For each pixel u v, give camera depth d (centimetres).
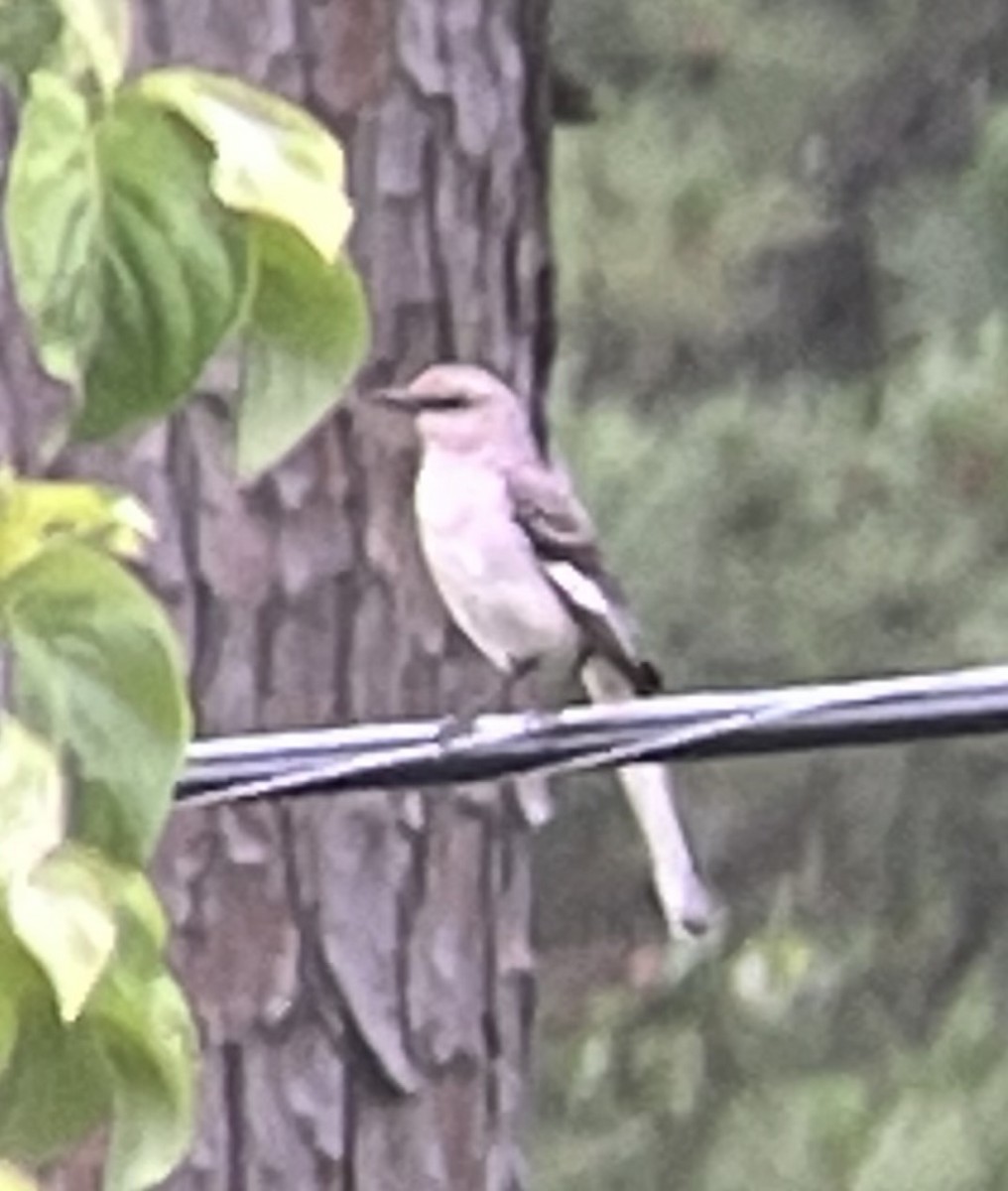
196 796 874
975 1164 1872
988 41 2039
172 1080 518
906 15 2033
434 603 1157
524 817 1179
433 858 1153
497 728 888
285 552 1111
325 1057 1129
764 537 1944
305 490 1117
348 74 1130
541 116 1188
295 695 1112
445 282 1159
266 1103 1119
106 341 497
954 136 2031
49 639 506
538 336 1194
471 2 1157
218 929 1109
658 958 2033
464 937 1164
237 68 1104
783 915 2022
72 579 506
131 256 496
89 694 506
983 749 2033
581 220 2002
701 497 1945
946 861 2033
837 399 1958
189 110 495
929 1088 1900
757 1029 1986
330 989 1127
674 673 1938
